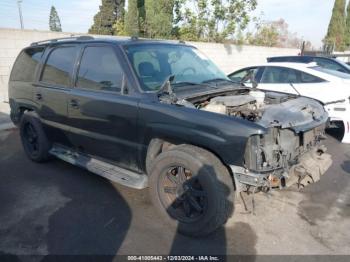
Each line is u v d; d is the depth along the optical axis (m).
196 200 3.06
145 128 3.24
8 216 3.50
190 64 4.06
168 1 16.83
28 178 4.48
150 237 3.11
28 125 5.05
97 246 2.98
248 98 3.51
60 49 4.44
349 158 5.21
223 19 17.41
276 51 17.48
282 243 3.00
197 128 2.87
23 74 5.06
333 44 29.67
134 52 3.64
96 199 3.85
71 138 4.26
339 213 3.52
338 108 5.88
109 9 28.59
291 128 2.98
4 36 8.77
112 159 3.82
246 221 3.36
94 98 3.69
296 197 3.88
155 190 3.28
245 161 2.74
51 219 3.43
